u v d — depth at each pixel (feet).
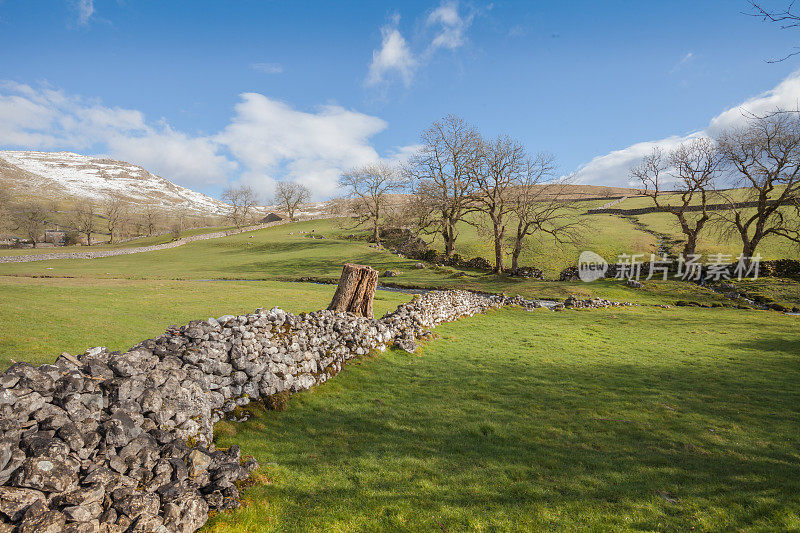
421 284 143.74
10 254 236.22
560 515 17.11
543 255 181.57
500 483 19.57
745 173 138.21
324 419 26.32
